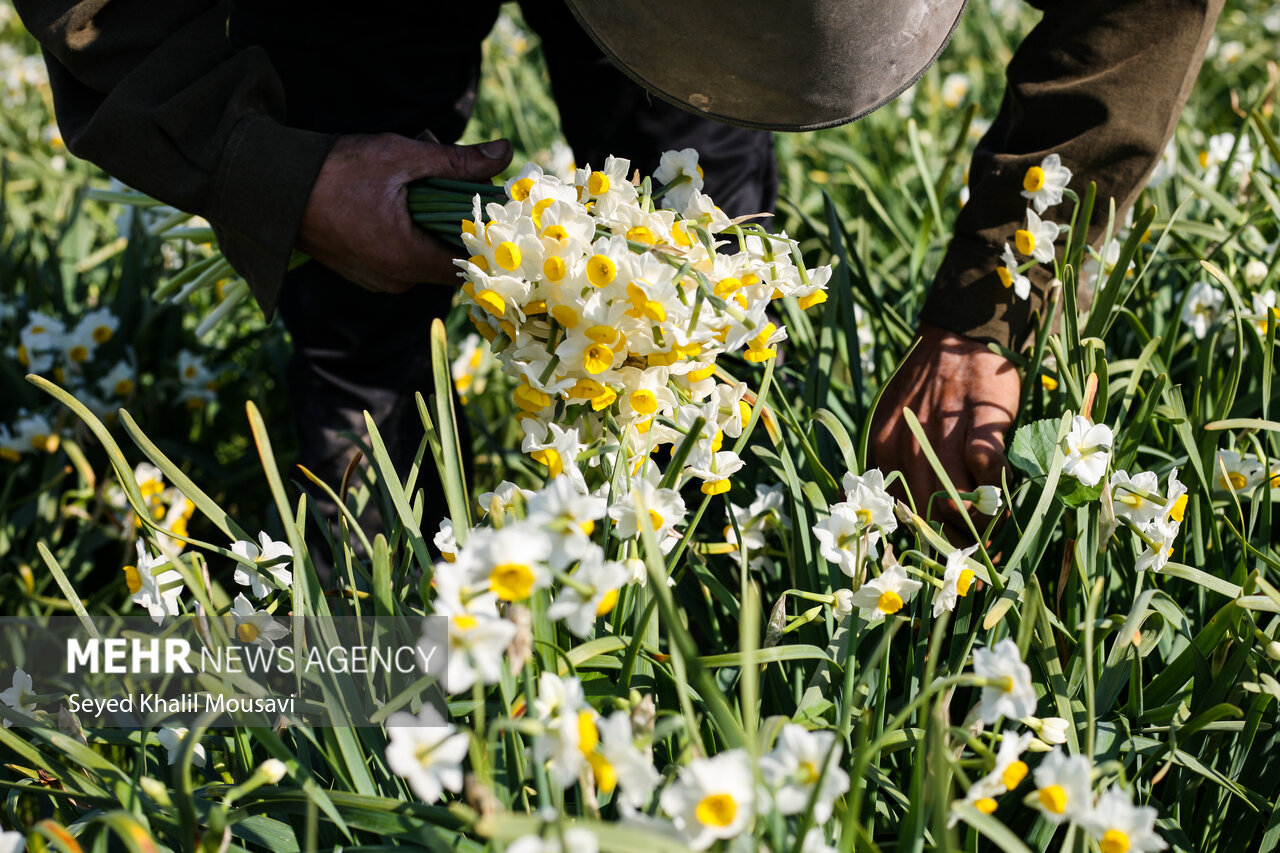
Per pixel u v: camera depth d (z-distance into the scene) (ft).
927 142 10.23
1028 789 2.90
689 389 3.28
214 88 3.71
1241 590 3.09
